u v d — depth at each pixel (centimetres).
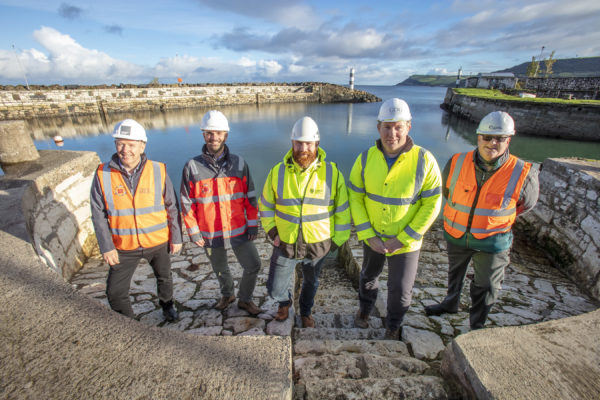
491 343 150
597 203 368
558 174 447
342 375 191
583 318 165
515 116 2311
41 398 108
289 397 118
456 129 2995
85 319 143
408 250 234
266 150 2108
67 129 2823
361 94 5969
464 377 143
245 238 262
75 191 410
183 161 1814
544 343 148
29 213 304
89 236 438
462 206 240
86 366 121
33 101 3098
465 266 263
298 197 223
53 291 159
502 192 222
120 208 222
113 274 235
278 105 5134
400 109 206
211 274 390
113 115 3597
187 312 301
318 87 5778
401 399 157
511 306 319
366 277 274
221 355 133
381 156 229
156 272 261
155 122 3225
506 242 228
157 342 135
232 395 114
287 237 232
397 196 227
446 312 298
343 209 238
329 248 242
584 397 121
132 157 217
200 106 4519
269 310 304
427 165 220
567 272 398
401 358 208
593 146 1925
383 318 312
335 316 325
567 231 411
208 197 244
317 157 223
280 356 133
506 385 126
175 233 252
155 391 113
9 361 120
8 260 183
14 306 148
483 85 4697
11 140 385
